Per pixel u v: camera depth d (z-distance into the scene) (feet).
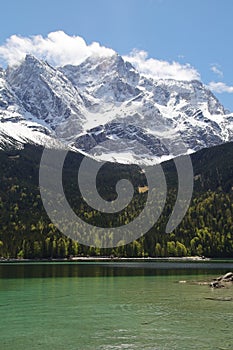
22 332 154.20
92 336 148.46
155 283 307.99
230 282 303.89
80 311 193.06
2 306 207.00
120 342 141.08
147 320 172.45
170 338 144.66
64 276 374.02
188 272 425.28
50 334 151.53
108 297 235.20
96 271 444.96
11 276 373.61
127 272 426.92
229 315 181.27
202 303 213.05
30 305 209.67
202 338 144.15
